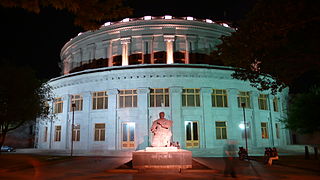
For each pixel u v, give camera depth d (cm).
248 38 1430
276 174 1488
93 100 3525
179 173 1465
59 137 3762
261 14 1325
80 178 1356
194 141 3225
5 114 2434
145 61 3878
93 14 1030
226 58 1678
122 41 3984
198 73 3362
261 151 3203
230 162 1308
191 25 4000
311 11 1127
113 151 3144
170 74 3334
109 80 3441
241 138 3381
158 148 1647
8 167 1839
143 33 3966
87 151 3244
